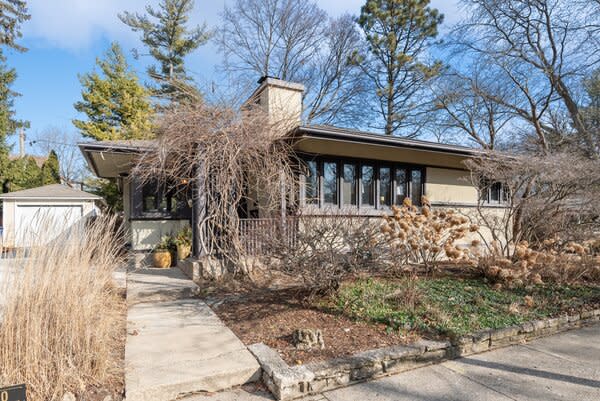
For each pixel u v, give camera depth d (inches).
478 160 315.3
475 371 135.0
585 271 258.2
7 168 640.4
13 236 131.0
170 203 352.8
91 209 482.9
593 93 479.8
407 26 729.0
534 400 113.1
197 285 229.0
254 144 241.8
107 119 669.9
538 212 283.3
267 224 215.0
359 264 184.9
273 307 191.3
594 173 263.0
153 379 112.5
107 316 149.7
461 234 248.5
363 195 331.9
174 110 239.9
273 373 116.6
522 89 461.4
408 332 156.7
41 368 107.4
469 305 193.8
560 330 183.2
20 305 113.2
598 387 121.6
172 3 770.2
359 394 117.5
